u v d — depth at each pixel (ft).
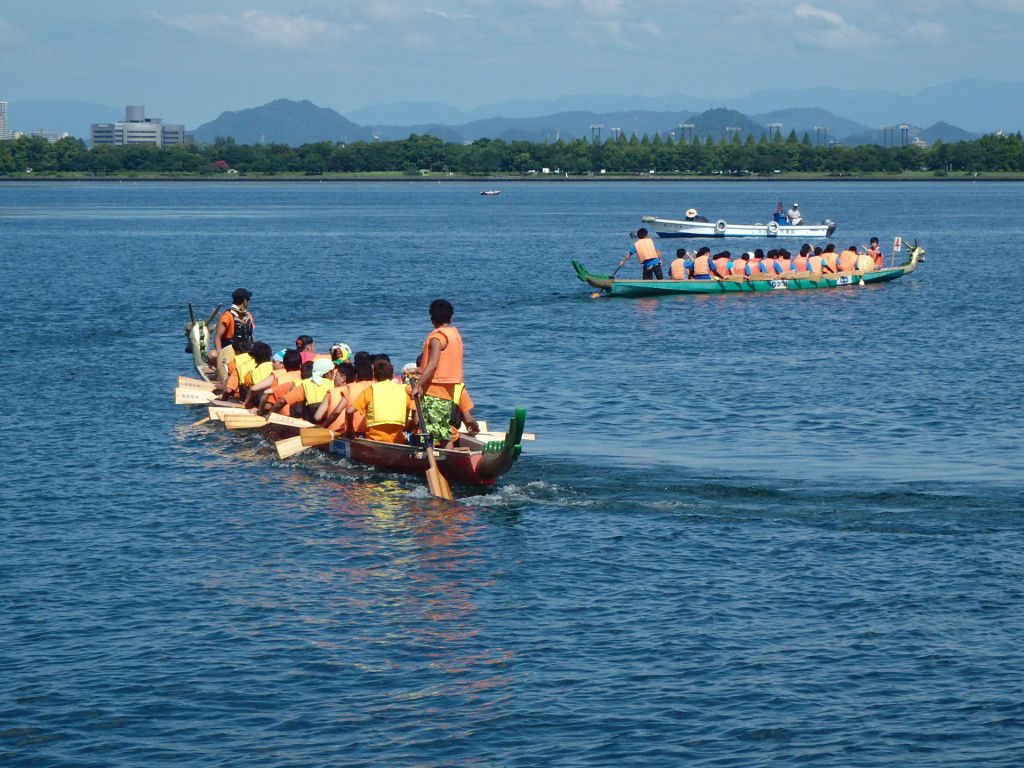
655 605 55.36
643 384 111.65
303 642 51.39
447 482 74.33
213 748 42.60
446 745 42.78
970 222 432.25
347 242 340.59
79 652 50.16
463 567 60.85
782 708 45.16
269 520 69.05
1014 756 41.65
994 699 45.68
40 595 56.49
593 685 47.26
